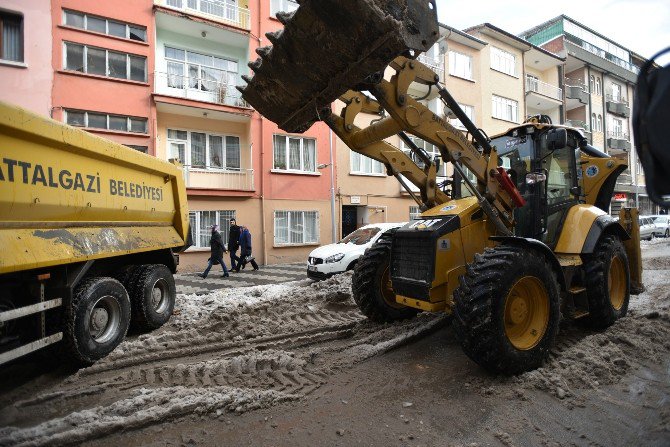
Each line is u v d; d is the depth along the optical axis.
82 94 13.32
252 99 4.21
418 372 3.91
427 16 3.28
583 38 32.66
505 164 5.21
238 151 16.70
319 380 3.76
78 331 4.13
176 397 3.35
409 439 2.83
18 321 3.67
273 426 3.00
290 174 17.11
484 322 3.43
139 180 5.57
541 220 4.86
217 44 16.36
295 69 3.56
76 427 2.88
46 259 3.64
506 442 2.76
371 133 4.35
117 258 5.76
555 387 3.45
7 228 3.44
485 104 23.19
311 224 17.75
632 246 6.05
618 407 3.22
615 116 33.53
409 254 4.39
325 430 2.95
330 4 2.96
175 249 6.72
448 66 21.72
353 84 3.35
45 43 12.79
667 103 1.50
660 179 1.55
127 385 3.75
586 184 6.25
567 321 5.17
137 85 14.20
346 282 7.93
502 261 3.60
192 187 14.86
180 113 15.41
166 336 5.18
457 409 3.21
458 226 4.23
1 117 3.27
